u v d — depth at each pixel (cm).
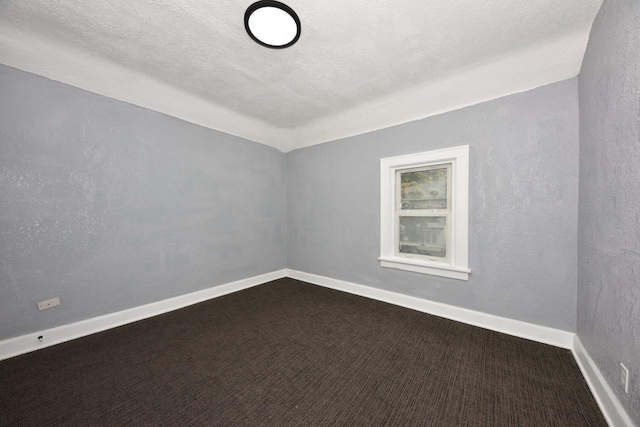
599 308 139
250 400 140
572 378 155
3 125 177
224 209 324
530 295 205
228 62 206
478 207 228
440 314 252
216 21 161
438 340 205
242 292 332
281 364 174
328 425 124
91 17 157
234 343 202
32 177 190
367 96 265
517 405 134
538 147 199
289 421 126
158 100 252
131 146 241
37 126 191
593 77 151
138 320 246
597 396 135
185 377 160
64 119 203
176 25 164
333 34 171
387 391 147
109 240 229
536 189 201
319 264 366
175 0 143
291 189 402
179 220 279
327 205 354
